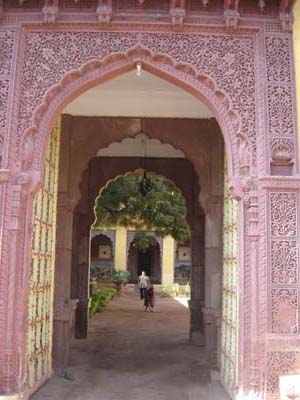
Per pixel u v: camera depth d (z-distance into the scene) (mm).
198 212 7766
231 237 4625
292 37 4004
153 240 21094
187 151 5992
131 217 12227
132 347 7023
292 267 3699
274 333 3619
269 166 3799
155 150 7750
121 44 4008
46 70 3951
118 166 8086
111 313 12227
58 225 5680
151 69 4062
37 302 4453
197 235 7727
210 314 5566
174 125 6059
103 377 5109
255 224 3744
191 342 7355
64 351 5559
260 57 3961
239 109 3926
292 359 3582
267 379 3555
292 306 3660
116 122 6098
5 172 3689
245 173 3857
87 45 3998
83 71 3988
